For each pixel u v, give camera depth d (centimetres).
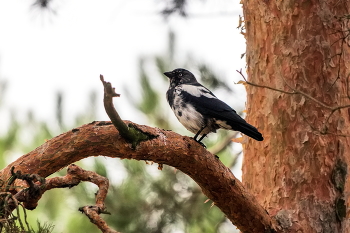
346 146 1063
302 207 1037
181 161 901
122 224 1727
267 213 1009
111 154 845
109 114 774
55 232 1770
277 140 1088
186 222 1797
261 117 1123
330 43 1095
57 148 803
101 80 727
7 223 607
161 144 869
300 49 1097
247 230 1004
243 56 1241
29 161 788
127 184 1733
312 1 1106
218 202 966
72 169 817
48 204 1809
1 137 1752
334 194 1041
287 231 1022
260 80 1137
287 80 1094
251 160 1127
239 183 953
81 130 821
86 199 1692
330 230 1023
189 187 1800
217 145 1731
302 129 1068
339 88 1080
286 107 1087
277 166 1077
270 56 1128
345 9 1110
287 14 1119
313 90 1077
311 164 1052
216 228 1788
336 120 1065
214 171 919
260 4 1157
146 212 1764
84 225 1789
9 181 675
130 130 831
